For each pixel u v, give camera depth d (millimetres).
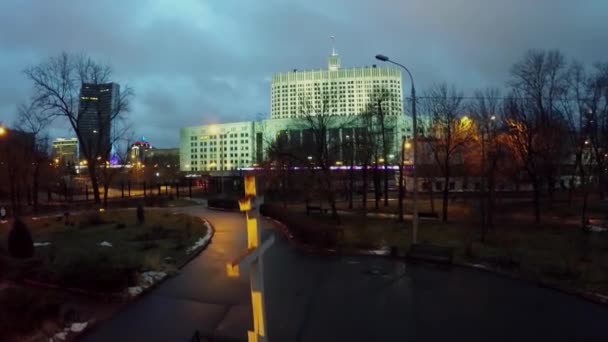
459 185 54188
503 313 10672
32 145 45438
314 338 9031
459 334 9320
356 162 39906
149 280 12883
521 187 52250
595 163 37688
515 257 16406
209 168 101875
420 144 39094
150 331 9211
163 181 87625
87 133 48719
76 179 87812
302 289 12789
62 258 13867
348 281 13703
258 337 3418
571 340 9016
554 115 31656
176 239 20969
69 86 51156
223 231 24938
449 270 15133
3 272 12508
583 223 23188
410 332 9414
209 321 9820
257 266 3430
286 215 25781
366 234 22500
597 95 30344
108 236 22359
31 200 55219
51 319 9031
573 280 13227
